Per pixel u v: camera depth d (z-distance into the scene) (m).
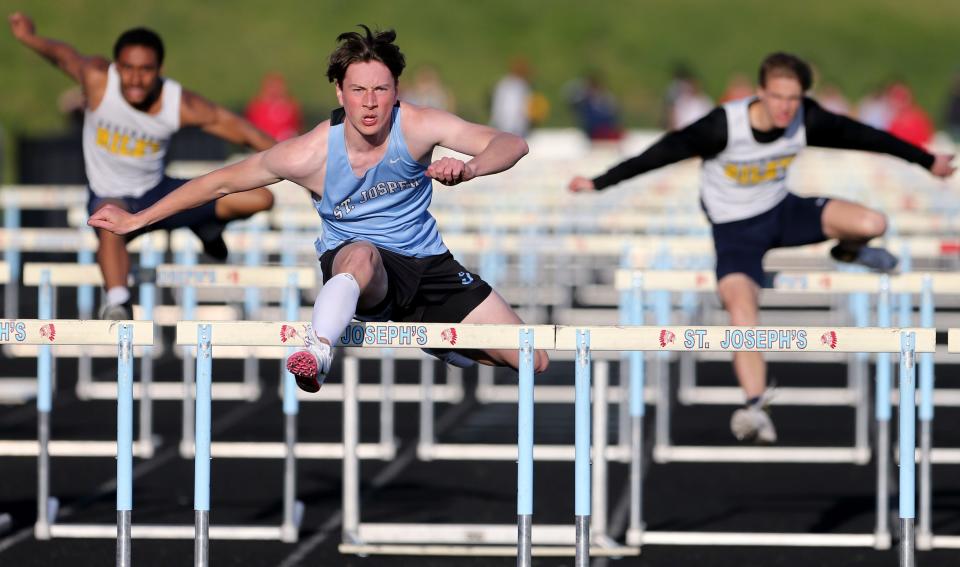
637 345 16.17
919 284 23.25
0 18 142.75
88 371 39.53
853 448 32.12
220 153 73.69
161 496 27.30
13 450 27.61
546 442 32.84
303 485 28.44
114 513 25.84
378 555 23.09
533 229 43.22
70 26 145.75
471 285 19.02
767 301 56.91
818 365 46.94
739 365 23.83
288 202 51.88
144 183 26.17
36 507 26.30
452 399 39.56
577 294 56.75
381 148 17.64
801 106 24.41
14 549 23.22
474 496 27.53
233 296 42.34
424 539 23.92
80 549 23.25
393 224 18.41
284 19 156.00
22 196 46.44
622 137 103.75
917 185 55.62
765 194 24.88
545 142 103.25
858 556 23.09
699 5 177.38
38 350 25.03
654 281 24.14
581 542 16.20
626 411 31.33
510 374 44.44
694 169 66.25
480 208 49.06
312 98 141.88
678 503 27.08
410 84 121.62
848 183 55.84
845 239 25.52
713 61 168.75
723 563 22.70
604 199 50.66
